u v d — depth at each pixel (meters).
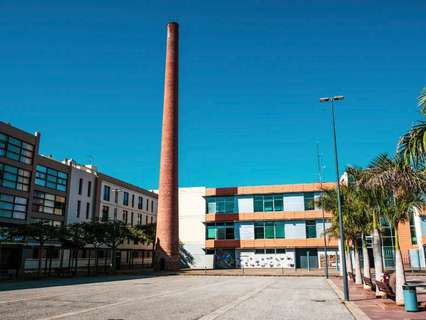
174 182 59.16
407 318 14.28
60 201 56.66
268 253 62.41
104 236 50.03
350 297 21.89
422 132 11.91
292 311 16.64
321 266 60.69
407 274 41.88
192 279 40.28
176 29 64.56
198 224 65.38
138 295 23.19
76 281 35.62
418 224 52.47
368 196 20.52
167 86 62.25
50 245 52.34
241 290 27.25
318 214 61.12
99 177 65.75
